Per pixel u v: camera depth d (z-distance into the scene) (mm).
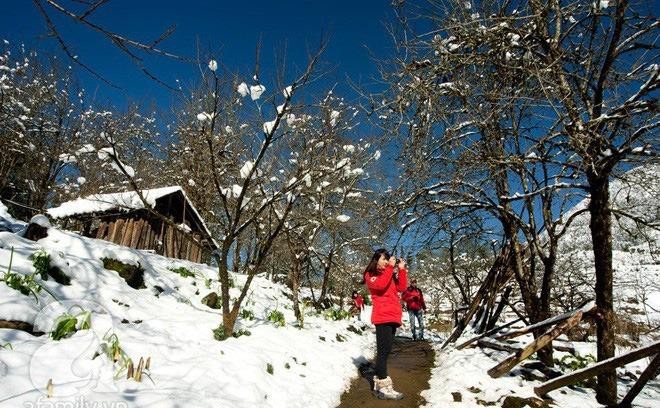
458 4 6070
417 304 10703
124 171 4457
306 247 9016
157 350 3809
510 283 9406
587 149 4863
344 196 8734
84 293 4441
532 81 6031
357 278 12531
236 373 3887
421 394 5277
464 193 7891
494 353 7477
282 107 4742
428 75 6223
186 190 14383
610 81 5703
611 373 4906
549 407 4387
